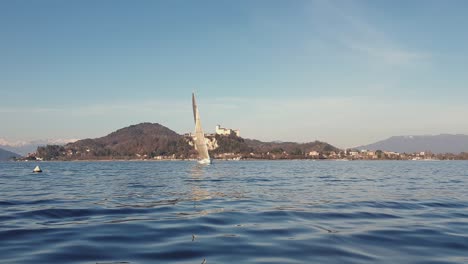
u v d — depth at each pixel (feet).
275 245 36.09
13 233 41.04
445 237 39.96
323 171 251.60
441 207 64.54
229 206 64.54
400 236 40.27
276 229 43.83
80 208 61.31
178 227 44.83
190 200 74.02
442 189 102.78
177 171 250.16
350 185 118.01
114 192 92.17
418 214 56.13
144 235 40.37
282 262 30.53
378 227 45.19
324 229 43.91
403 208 62.85
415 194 88.07
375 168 327.26
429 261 31.12
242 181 137.39
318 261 30.86
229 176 176.65
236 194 86.89
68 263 29.99
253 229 43.80
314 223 47.83
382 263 30.40
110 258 31.58
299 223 47.78
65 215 54.34
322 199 76.38
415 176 182.19
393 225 46.60
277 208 61.93
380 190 99.45
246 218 51.57
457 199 76.64
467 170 272.51
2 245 35.86
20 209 60.08
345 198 78.43
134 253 33.17
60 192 92.89
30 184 124.47
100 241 37.55
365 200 74.54
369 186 113.91
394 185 118.83
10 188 106.93
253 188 104.73
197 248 34.94
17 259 31.19
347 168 325.83
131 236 39.86
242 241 37.73
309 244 36.52
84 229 43.39
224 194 86.89
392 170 275.80
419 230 43.47
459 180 147.23
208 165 380.17
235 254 32.91
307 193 90.02
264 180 144.15
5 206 64.34
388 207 63.87
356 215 54.54
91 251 33.76
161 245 35.99
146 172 234.58
